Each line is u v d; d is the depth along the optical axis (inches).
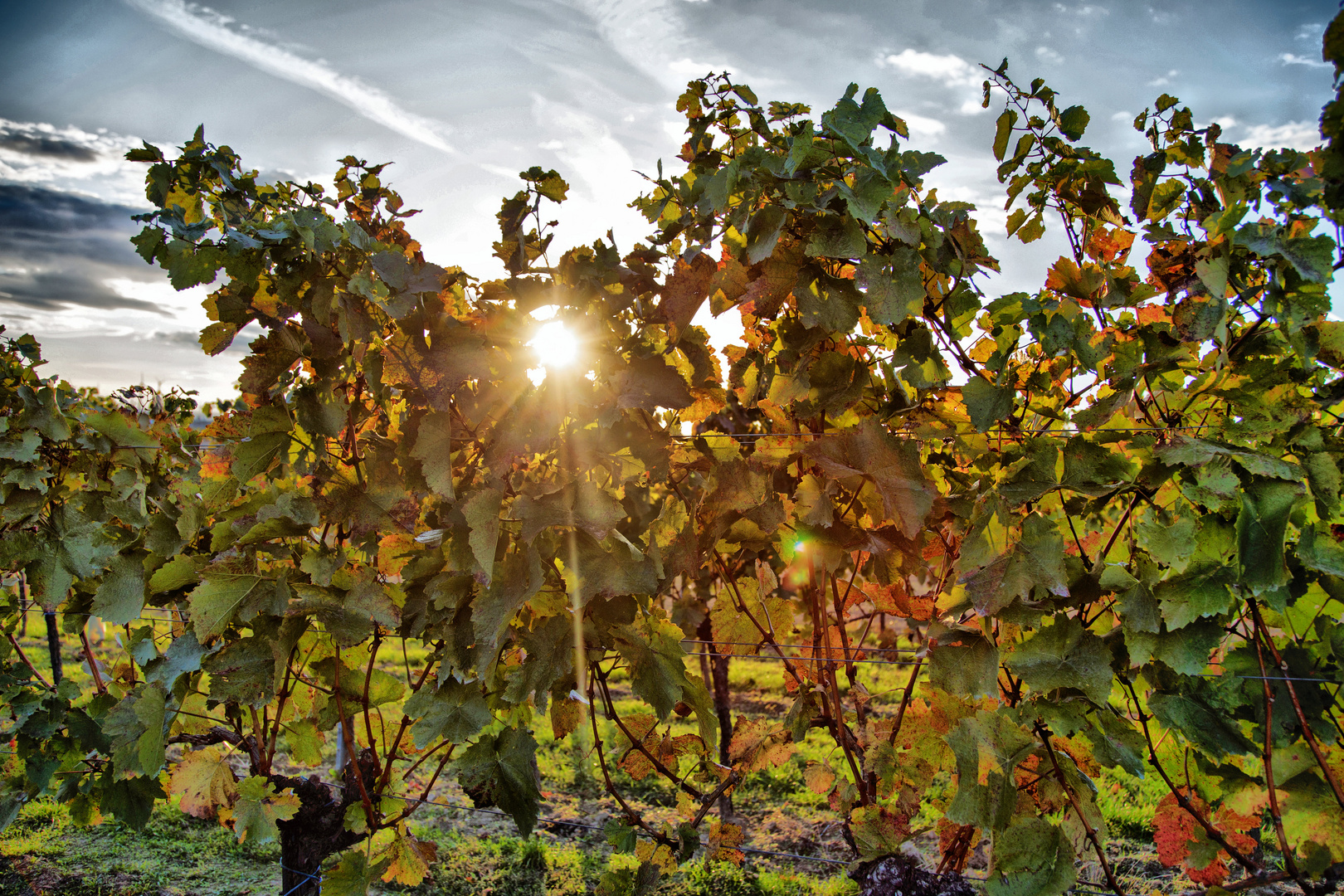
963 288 83.1
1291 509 73.4
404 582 94.4
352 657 116.9
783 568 123.6
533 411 84.7
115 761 109.3
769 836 197.8
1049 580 76.8
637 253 90.7
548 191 86.4
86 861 185.0
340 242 83.8
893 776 94.2
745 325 103.0
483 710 93.7
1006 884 79.4
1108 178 87.0
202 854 190.4
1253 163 74.6
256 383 89.4
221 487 115.1
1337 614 83.4
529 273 86.7
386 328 87.2
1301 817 78.9
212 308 90.2
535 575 81.3
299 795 118.2
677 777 102.3
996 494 80.1
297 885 116.8
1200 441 75.6
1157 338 78.4
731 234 87.7
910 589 100.0
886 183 77.1
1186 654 77.0
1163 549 75.2
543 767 243.8
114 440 141.6
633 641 92.7
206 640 98.5
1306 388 79.1
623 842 97.6
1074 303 79.7
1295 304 71.9
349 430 94.6
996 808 78.7
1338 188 66.4
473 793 97.8
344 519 92.6
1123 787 204.7
